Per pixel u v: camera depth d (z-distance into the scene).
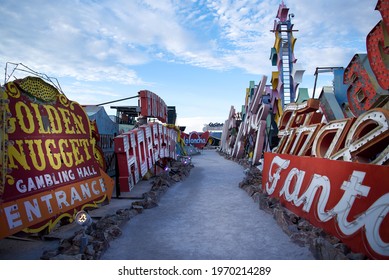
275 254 6.96
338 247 6.62
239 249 7.35
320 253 6.56
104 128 17.64
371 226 6.14
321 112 13.45
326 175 8.62
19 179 7.62
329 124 10.12
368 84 10.45
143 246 7.68
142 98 20.56
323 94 14.23
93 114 16.03
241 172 24.95
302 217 9.66
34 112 8.80
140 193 14.98
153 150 20.42
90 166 11.55
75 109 11.44
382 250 5.69
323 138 10.16
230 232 8.78
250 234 8.56
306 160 10.29
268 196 13.39
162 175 18.78
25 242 7.95
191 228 9.27
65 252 6.62
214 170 26.81
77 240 7.07
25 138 8.17
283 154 12.74
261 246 7.54
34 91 8.91
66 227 9.12
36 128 8.73
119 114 26.30
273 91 27.39
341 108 13.74
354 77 11.26
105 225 8.75
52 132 9.52
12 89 8.02
